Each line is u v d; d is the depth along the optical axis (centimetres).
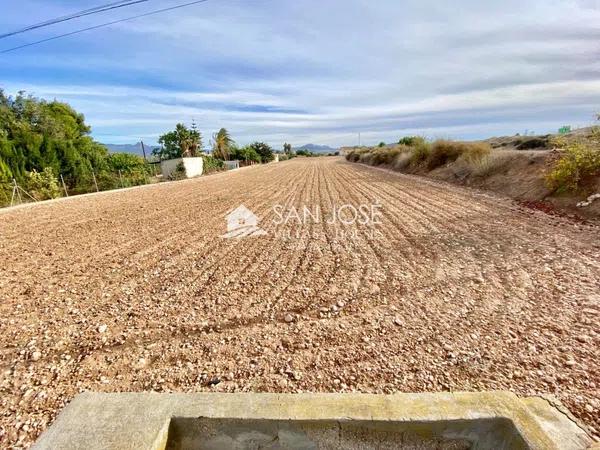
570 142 835
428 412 178
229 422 181
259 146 5912
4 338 315
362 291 391
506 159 1145
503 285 385
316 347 283
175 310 362
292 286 414
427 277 421
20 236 733
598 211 644
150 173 2388
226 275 463
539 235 564
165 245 635
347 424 176
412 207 897
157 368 265
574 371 237
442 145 1655
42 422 213
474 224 667
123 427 177
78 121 2648
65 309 374
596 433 180
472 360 254
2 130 1448
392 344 281
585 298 340
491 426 175
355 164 3388
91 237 714
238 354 278
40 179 1406
